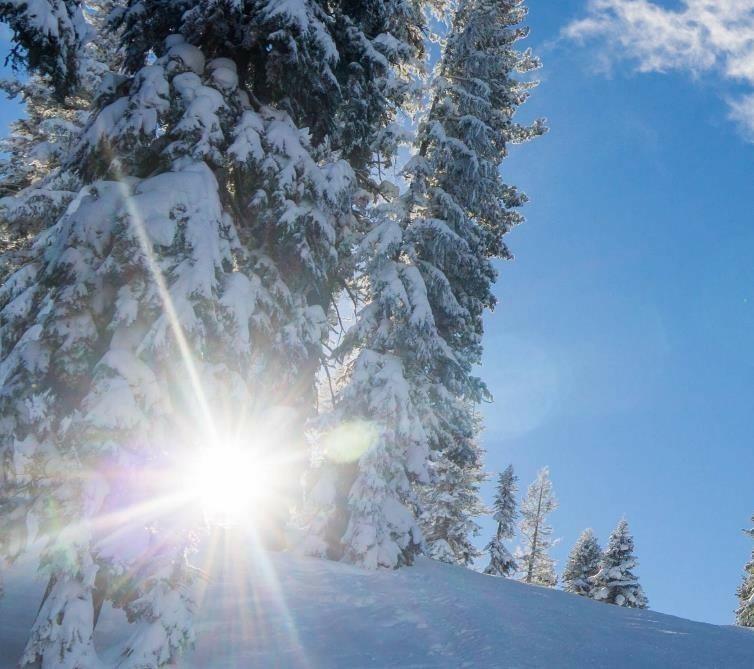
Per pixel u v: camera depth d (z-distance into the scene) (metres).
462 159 19.41
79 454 7.63
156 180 8.96
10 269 13.76
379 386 17.31
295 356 11.75
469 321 21.22
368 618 11.03
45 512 7.56
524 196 24.08
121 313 8.05
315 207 10.48
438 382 19.28
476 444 36.25
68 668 6.98
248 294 9.27
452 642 9.98
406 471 18.08
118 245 8.22
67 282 8.38
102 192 8.93
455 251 18.98
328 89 11.24
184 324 8.11
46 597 7.66
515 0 23.23
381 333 17.94
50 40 8.64
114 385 7.84
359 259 17.09
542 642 10.29
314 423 17.08
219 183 10.20
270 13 9.55
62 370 8.20
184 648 7.62
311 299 13.93
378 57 11.95
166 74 9.57
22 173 18.84
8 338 9.40
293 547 16.44
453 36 20.00
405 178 19.75
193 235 8.55
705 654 10.72
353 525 16.19
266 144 9.92
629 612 16.20
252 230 10.72
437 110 20.05
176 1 10.40
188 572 8.04
